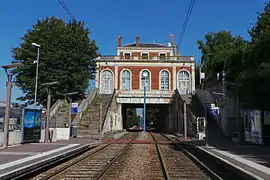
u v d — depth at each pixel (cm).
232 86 2495
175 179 1008
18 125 2211
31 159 1214
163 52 5997
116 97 4894
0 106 2108
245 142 2184
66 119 3288
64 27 3731
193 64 5262
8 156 1341
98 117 3622
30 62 3519
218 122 3127
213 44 4900
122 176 1048
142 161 1441
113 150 1980
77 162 1384
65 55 3569
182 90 5216
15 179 934
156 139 3114
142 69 5278
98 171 1145
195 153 1823
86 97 4134
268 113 1991
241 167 1052
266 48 2025
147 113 9481
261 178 866
